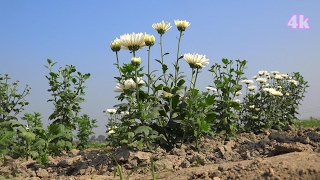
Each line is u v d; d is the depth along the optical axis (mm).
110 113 1204
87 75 1294
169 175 586
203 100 909
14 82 1308
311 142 702
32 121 1266
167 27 888
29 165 825
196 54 863
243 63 1214
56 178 700
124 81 837
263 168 499
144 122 807
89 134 1449
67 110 1229
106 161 728
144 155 713
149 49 839
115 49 846
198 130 831
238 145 839
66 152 1168
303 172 467
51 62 1270
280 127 1462
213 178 499
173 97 873
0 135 874
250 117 1393
